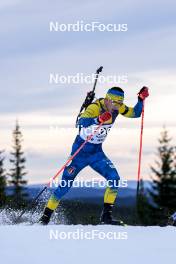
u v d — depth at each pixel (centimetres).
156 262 941
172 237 1123
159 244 1059
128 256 970
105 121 1483
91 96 1541
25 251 980
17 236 1077
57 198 1504
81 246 1028
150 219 7806
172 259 958
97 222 1734
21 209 1662
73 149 1528
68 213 1792
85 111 1505
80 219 1767
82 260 941
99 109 1502
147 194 8131
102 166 1504
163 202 8138
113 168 1509
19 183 8806
